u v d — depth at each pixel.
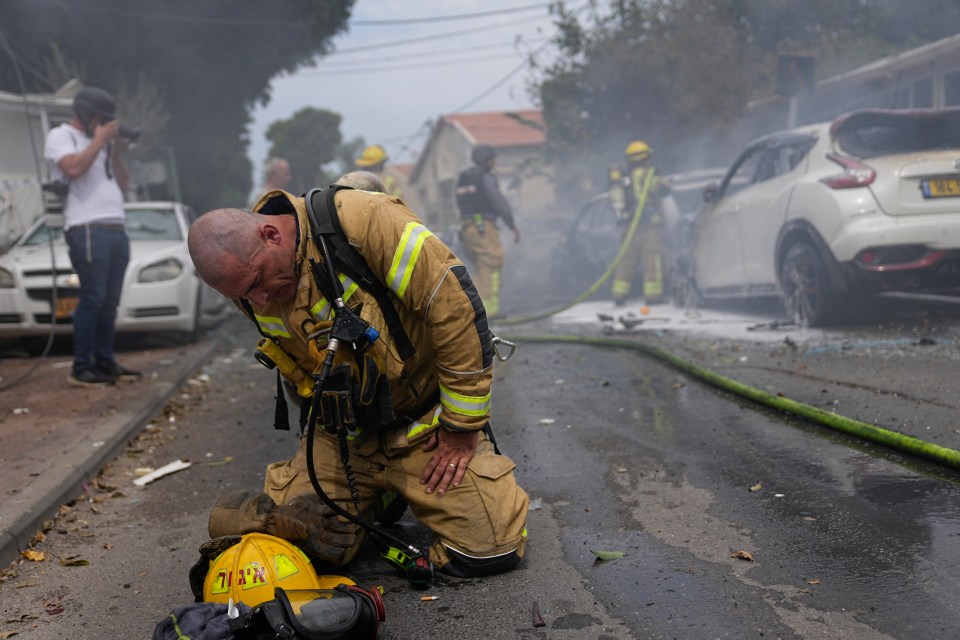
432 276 2.57
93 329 6.70
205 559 2.56
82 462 4.41
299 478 2.98
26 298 8.62
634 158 10.48
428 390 2.85
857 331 6.80
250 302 2.69
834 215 6.64
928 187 6.45
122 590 3.03
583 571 2.85
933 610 2.33
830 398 4.65
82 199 6.44
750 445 4.12
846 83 14.38
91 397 6.25
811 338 6.70
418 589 2.83
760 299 9.41
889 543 2.79
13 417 5.69
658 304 10.80
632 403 5.30
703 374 5.64
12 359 9.00
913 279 6.50
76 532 3.67
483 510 2.82
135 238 9.74
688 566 2.79
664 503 3.45
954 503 3.07
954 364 5.14
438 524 2.87
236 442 5.14
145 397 6.13
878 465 3.59
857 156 6.80
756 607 2.46
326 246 2.55
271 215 2.63
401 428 2.88
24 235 9.82
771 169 7.91
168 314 8.97
